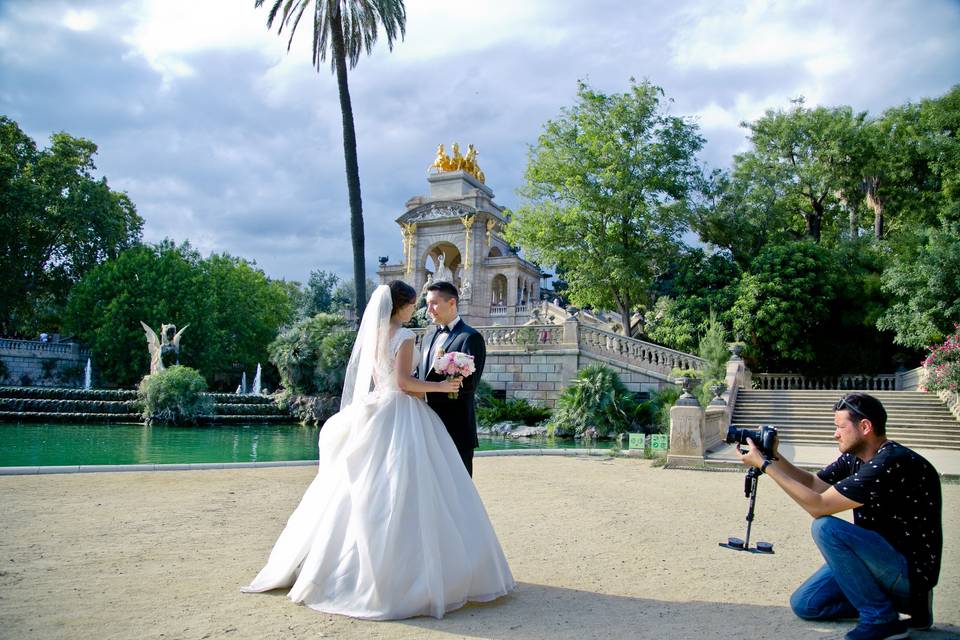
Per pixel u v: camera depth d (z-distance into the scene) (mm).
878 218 37688
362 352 4609
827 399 22953
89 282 47906
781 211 36406
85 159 53312
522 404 29031
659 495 9742
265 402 33750
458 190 67625
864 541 3689
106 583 4602
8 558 5266
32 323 58312
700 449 13602
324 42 25156
